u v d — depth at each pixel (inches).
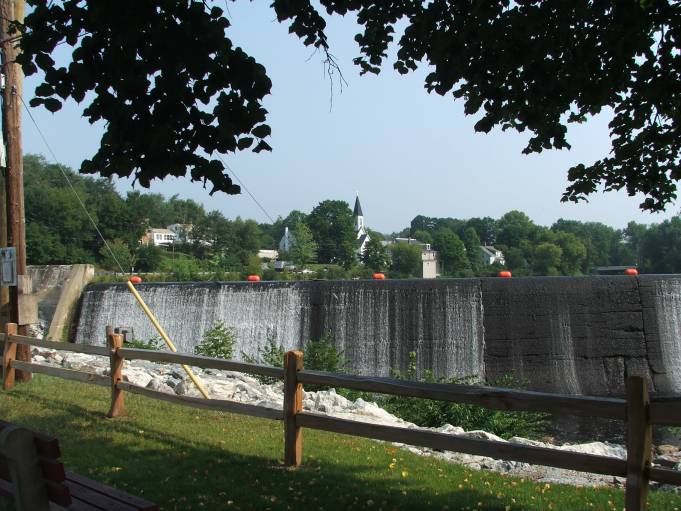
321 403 405.1
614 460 166.6
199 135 197.0
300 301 804.0
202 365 279.4
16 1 449.1
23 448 130.4
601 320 687.7
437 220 6599.4
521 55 220.4
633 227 4434.1
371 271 3225.9
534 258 3686.0
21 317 442.6
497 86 237.1
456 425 429.1
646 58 235.8
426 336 735.1
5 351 416.2
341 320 776.3
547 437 513.0
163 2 175.0
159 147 188.4
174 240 3688.5
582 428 553.0
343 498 214.1
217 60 187.3
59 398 372.8
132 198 3038.9
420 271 3577.8
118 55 182.7
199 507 205.2
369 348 759.1
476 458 299.9
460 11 227.9
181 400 295.9
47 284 1011.3
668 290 676.7
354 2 258.1
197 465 248.8
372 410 397.1
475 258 4116.6
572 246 3786.9
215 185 203.0
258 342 819.4
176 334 880.3
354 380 224.7
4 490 143.0
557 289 700.0
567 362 690.2
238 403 272.5
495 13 215.6
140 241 3026.6
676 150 279.0
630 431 160.2
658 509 211.0
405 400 457.4
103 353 338.3
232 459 256.2
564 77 233.8
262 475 236.4
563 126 251.0
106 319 951.0
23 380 426.3
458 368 719.1
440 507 209.0
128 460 256.2
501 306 712.4
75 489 155.6
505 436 421.7
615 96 260.2
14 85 452.4
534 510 208.7
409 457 275.0
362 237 4325.8
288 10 229.5
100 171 197.5
